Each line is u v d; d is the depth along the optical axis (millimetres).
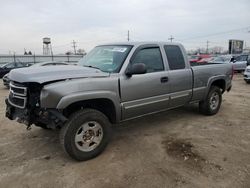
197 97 5566
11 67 20812
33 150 4094
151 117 5914
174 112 6363
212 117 5969
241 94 9578
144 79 4285
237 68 20297
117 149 4094
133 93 4141
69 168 3486
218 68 6066
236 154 3895
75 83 3422
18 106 3604
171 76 4793
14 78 3545
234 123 5496
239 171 3373
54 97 3246
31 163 3645
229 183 3092
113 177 3244
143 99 4332
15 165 3586
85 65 4492
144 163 3605
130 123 5473
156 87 4512
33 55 45469
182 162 3627
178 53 5121
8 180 3197
